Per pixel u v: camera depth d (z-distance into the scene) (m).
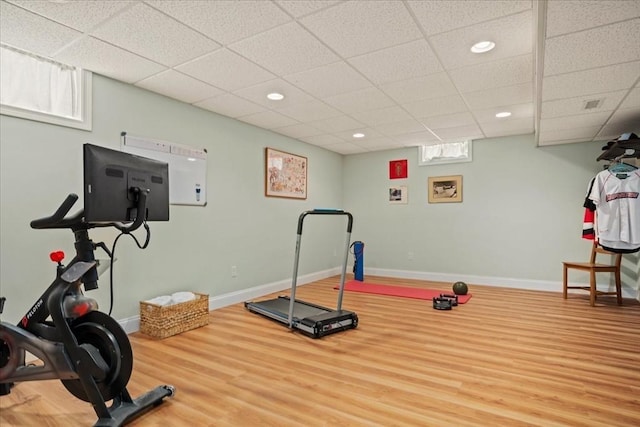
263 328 3.24
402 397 1.96
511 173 5.15
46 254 2.62
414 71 2.90
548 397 1.94
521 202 5.08
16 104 2.49
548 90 2.76
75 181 2.78
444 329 3.17
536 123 3.82
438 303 3.89
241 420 1.75
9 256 2.44
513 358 2.49
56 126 2.67
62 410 1.86
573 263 4.32
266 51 2.55
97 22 2.14
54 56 2.59
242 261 4.35
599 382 2.12
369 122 4.43
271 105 3.76
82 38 2.33
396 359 2.50
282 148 5.09
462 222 5.51
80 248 1.77
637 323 3.30
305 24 2.19
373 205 6.32
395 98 3.55
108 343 1.76
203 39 2.37
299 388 2.07
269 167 4.79
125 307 3.09
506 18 2.12
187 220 3.65
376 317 3.58
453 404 1.88
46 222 1.69
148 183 1.96
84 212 1.61
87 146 1.61
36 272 2.57
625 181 3.71
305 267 5.57
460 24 2.19
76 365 1.64
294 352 2.64
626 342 2.79
